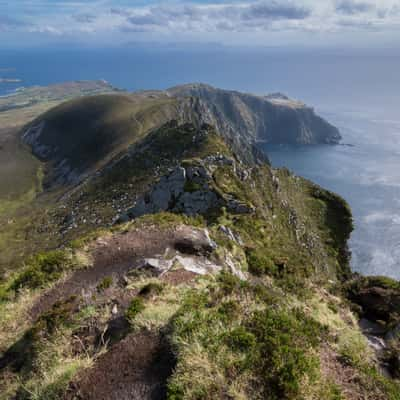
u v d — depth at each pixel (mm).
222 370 5703
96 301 9078
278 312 7652
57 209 90062
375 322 10852
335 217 61344
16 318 9555
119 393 5902
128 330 7480
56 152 181875
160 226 16781
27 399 6527
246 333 6355
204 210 33438
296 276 15297
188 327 6691
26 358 7633
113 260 12906
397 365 7707
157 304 8383
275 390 5379
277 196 52719
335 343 7578
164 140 83375
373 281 13484
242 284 9797
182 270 11328
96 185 86125
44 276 11711
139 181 72062
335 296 12281
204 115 176250
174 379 5648
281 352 5938
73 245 14070
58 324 8070
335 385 5902
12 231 85125
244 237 25906
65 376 6367
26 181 155375
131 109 182875
